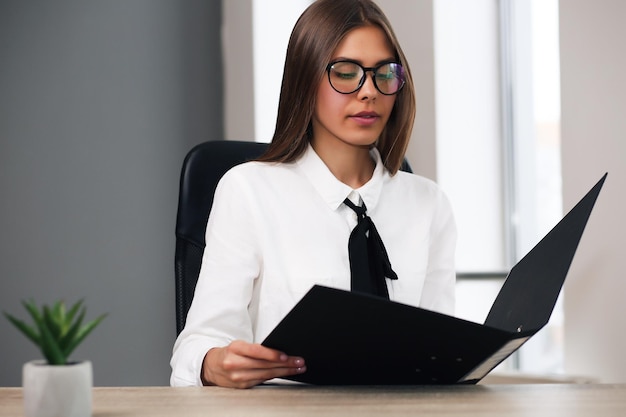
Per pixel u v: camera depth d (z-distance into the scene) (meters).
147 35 4.18
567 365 3.05
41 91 3.92
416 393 1.33
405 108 1.91
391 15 3.78
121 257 4.05
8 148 3.84
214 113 4.40
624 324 2.80
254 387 1.41
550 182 3.61
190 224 1.98
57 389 1.05
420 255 1.94
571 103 3.00
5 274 3.80
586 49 2.94
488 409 1.19
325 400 1.27
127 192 4.09
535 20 3.64
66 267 3.92
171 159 4.25
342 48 1.76
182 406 1.22
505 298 1.57
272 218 1.86
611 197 2.85
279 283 1.82
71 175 3.96
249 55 4.27
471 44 3.71
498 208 3.75
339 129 1.77
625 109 2.80
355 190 1.89
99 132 4.03
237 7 4.33
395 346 1.31
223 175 2.02
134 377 4.04
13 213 3.83
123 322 4.02
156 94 4.20
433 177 3.65
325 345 1.32
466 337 1.27
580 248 2.98
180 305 1.93
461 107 3.70
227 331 1.75
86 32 4.02
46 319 1.07
